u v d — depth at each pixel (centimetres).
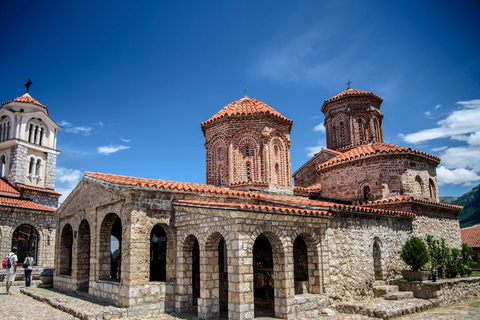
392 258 1877
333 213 1581
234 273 1228
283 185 2394
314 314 1377
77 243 1903
